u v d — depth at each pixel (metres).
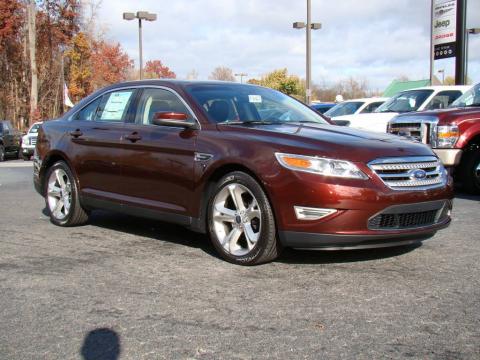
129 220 7.30
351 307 3.93
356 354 3.19
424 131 9.38
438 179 5.04
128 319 3.77
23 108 44.22
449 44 20.89
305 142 4.76
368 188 4.51
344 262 5.06
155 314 3.85
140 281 4.59
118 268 4.98
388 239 4.65
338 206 4.46
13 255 5.48
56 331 3.59
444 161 9.06
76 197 6.65
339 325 3.61
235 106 5.79
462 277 4.59
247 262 4.92
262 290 4.31
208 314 3.84
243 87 6.30
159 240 6.10
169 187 5.53
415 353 3.20
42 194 7.32
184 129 5.51
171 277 4.69
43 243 6.00
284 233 4.66
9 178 13.49
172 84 5.95
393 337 3.42
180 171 5.39
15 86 44.41
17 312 3.92
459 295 4.15
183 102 5.71
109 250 5.66
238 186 4.95
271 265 4.98
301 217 4.56
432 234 5.01
